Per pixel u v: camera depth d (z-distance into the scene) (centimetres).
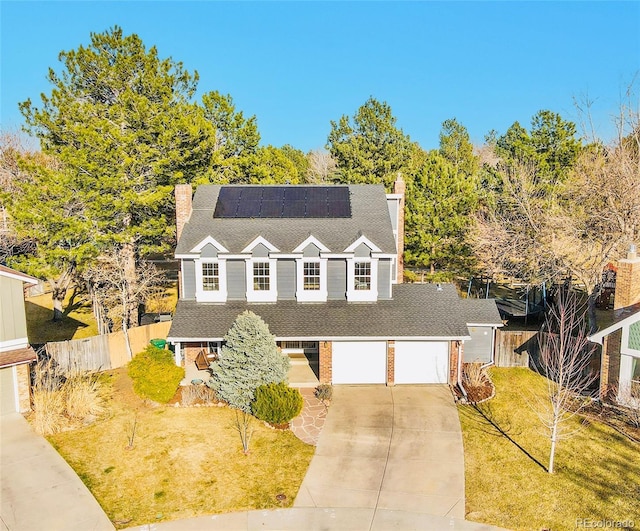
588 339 2133
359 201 2909
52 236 2712
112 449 1798
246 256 2523
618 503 1509
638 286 2205
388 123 5050
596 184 2881
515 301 3566
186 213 2678
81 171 2778
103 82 3053
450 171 3762
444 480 1644
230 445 1844
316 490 1590
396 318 2434
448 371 2397
